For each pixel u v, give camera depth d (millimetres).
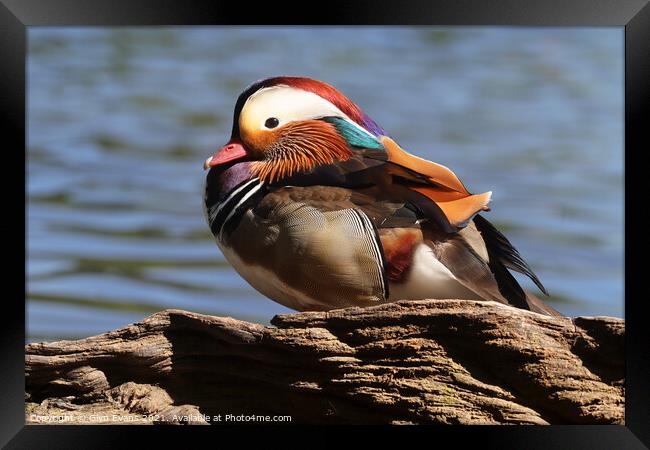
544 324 5859
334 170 7172
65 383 6285
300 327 6059
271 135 7320
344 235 6844
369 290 6918
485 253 7074
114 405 6242
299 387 6020
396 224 6926
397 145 7445
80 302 15469
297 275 6930
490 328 5828
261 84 7559
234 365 6211
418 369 5879
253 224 6973
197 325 6238
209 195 7238
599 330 5812
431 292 6973
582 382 5754
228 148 7340
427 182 7121
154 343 6262
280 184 7125
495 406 5785
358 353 5969
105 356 6277
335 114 7441
